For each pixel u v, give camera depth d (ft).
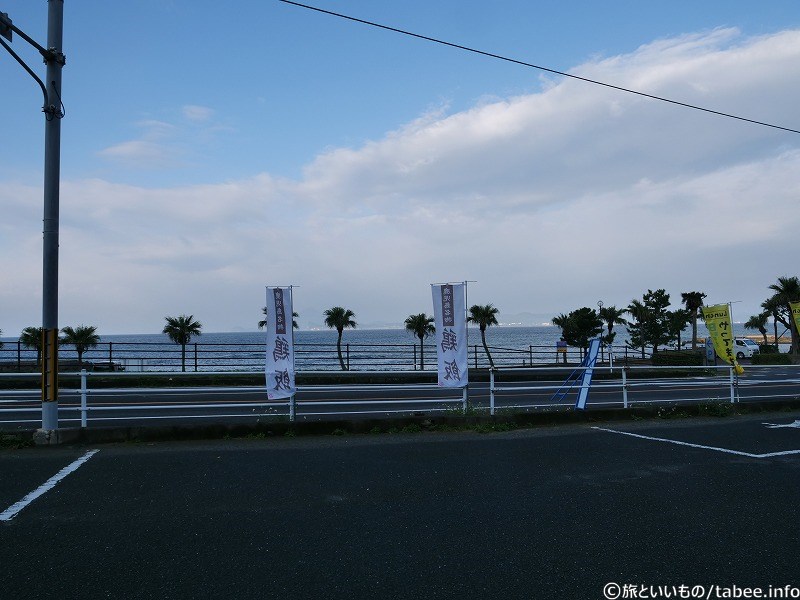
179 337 86.28
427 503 19.74
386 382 70.08
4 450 27.68
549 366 95.14
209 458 26.53
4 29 24.93
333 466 25.17
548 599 12.62
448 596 12.75
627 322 132.46
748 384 72.38
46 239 28.14
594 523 17.66
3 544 15.70
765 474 23.95
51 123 28.14
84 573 13.87
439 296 34.96
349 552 15.26
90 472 23.67
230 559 14.76
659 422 38.68
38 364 66.69
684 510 18.98
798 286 138.82
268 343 32.50
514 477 23.39
